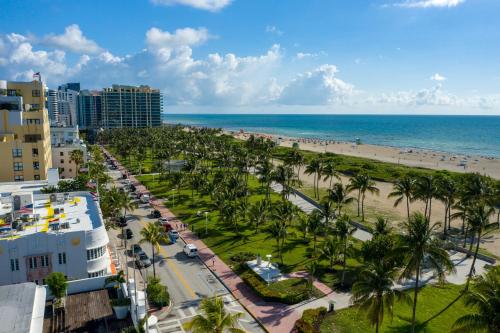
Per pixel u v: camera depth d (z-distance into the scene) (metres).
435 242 46.47
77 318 46.44
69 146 148.00
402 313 54.78
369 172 170.50
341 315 54.16
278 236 72.06
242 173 153.50
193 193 127.31
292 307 56.78
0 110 110.31
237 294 60.69
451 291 61.59
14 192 82.44
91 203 76.00
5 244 53.47
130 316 47.25
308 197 123.88
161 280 65.25
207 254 77.06
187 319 53.16
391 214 108.75
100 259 60.16
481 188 82.69
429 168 196.50
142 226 94.00
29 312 34.88
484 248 82.44
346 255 69.12
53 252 56.22
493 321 34.09
